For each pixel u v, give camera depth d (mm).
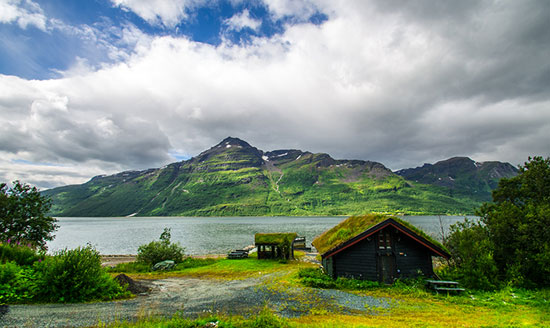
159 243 39438
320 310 14953
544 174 27156
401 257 22000
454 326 12383
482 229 23781
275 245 42719
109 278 18266
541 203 24797
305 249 59219
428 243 21859
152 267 34344
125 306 15031
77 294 15539
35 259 18891
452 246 26266
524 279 20156
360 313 14500
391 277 21422
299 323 12461
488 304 16234
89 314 13016
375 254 21922
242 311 14703
